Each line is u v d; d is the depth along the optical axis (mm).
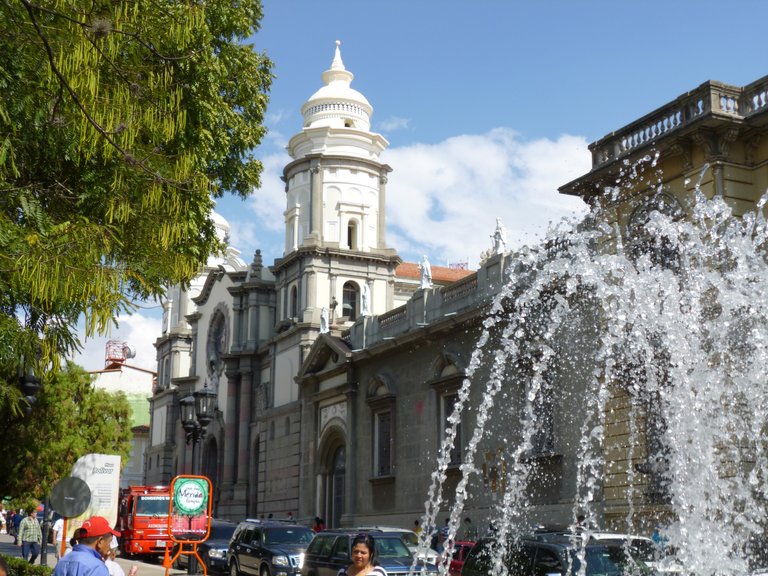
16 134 10477
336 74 56719
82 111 9461
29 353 10250
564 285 26578
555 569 12367
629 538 13188
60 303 9883
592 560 12445
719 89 23812
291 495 48656
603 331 25047
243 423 56719
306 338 50062
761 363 18828
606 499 24656
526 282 28562
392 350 38688
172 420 71938
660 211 25188
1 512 62219
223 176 17766
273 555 23250
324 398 45031
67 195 11547
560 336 27312
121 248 11305
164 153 12344
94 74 9500
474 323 32844
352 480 41031
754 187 23844
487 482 30359
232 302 61531
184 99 13148
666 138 24531
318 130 53875
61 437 27266
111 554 15438
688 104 24453
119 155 10633
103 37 9734
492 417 30594
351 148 54156
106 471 20359
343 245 52250
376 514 38562
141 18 10305
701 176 22406
